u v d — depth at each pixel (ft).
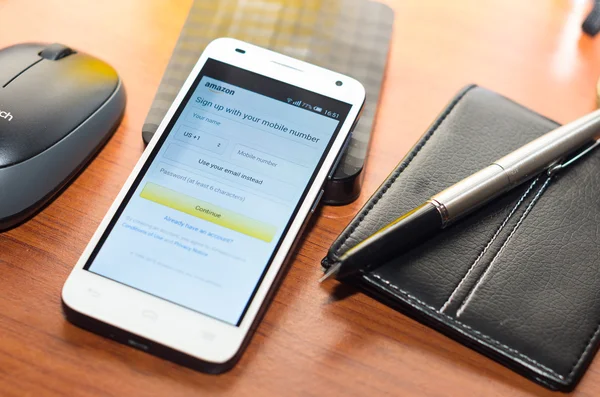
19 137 1.48
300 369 1.41
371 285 1.46
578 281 1.48
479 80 1.93
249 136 1.61
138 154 1.72
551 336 1.41
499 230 1.54
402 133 1.81
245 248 1.47
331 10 1.94
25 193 1.49
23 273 1.49
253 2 1.94
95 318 1.36
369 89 1.81
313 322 1.48
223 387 1.37
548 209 1.58
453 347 1.46
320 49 1.86
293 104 1.64
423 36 2.01
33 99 1.55
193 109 1.64
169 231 1.49
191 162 1.58
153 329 1.36
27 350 1.38
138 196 1.53
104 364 1.38
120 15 1.98
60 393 1.33
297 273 1.55
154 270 1.44
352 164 1.62
